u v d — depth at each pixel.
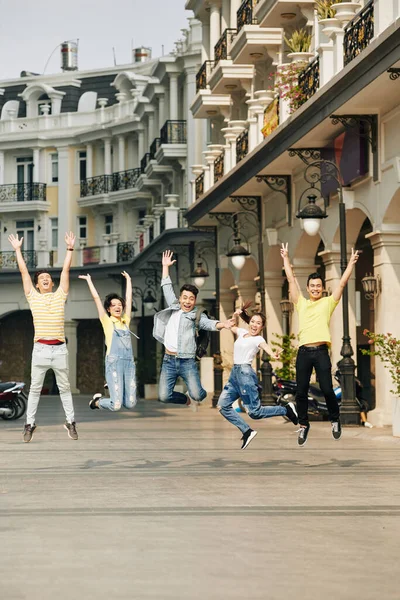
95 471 13.61
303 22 29.23
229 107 38.62
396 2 19.05
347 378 22.17
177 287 48.22
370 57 18.91
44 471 13.63
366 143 22.31
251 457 15.63
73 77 64.12
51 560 7.51
